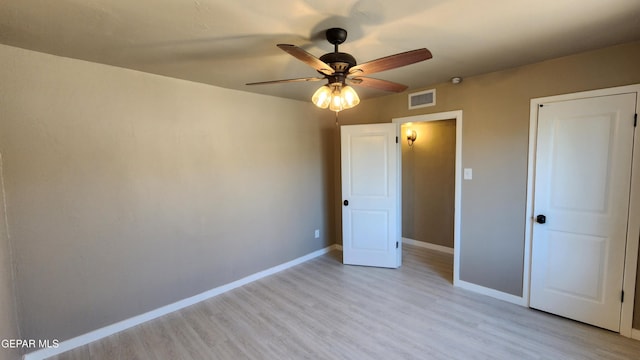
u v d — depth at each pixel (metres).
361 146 3.98
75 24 1.76
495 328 2.58
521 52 2.40
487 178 3.09
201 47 2.15
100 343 2.47
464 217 3.30
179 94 2.94
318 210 4.50
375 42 2.12
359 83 2.11
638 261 2.32
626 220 2.36
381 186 3.94
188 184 3.04
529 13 1.73
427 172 4.79
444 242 4.66
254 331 2.60
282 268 4.01
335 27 1.86
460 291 3.29
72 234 2.38
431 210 4.78
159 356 2.30
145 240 2.77
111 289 2.59
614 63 2.32
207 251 3.21
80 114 2.38
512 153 2.90
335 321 2.73
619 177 2.36
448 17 1.77
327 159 4.58
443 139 4.57
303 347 2.38
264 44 2.11
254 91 3.50
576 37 2.11
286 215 4.03
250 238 3.62
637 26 1.93
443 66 2.76
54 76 2.25
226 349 2.37
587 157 2.50
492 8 1.66
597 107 2.42
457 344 2.37
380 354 2.27
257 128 3.63
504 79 2.90
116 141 2.56
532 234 2.83
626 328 2.41
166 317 2.86
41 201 2.23
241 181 3.49
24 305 2.18
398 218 3.99
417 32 1.97
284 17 1.72
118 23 1.76
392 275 3.76
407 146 5.00
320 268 4.05
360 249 4.10
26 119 2.15
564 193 2.63
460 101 3.23
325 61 1.83
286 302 3.11
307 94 3.70
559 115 2.61
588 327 2.56
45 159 2.24
